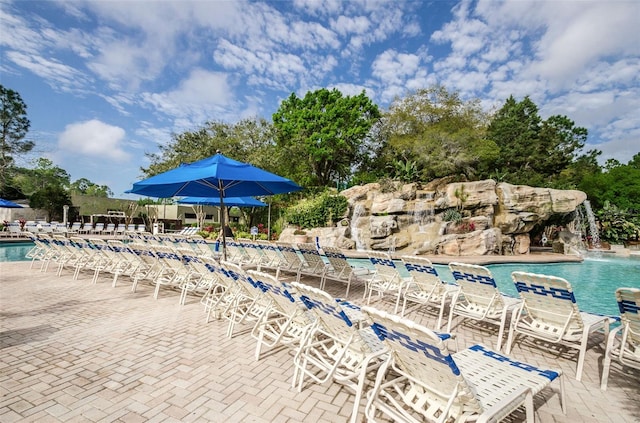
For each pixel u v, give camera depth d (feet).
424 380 6.73
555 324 11.59
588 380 10.39
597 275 36.81
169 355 11.61
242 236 66.74
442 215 54.13
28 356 11.40
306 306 9.69
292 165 95.14
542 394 9.39
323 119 91.40
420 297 16.53
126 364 10.85
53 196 106.22
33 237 30.19
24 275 26.71
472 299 14.51
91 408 8.32
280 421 7.87
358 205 60.03
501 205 54.95
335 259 21.70
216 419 7.93
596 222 74.54
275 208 76.18
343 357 8.99
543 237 64.90
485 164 88.33
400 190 58.65
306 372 9.06
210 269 16.16
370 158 108.58
